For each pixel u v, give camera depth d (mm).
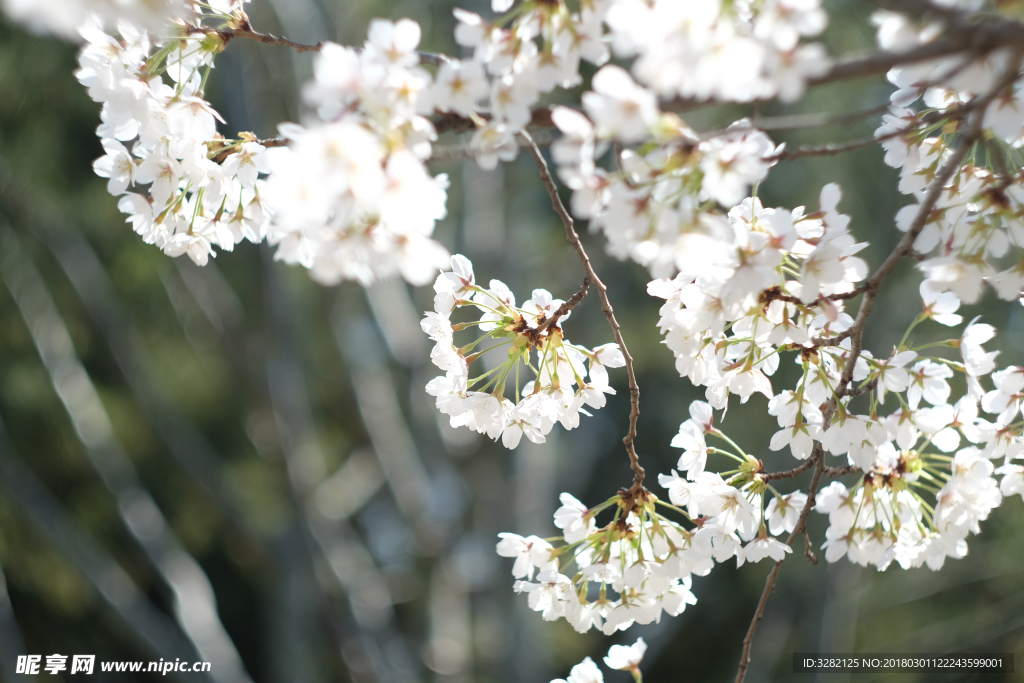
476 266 6977
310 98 959
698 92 903
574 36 1113
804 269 1238
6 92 5516
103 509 7012
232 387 7836
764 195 5863
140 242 6531
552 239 7645
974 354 1461
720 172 957
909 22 1051
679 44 890
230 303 6902
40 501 5859
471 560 7266
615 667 1803
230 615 8438
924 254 1419
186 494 7703
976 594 6180
